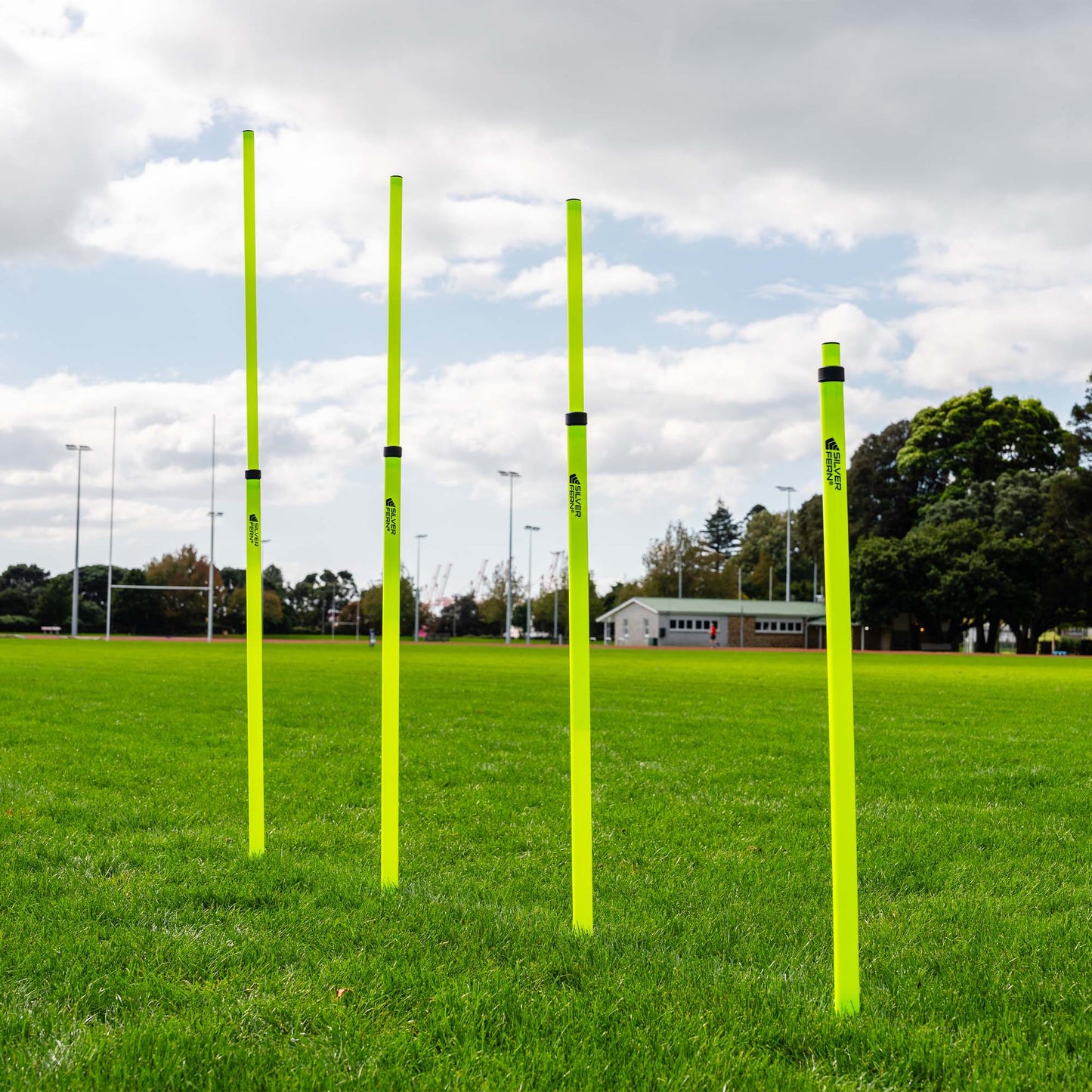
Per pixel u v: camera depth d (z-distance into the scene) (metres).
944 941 5.40
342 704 20.78
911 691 27.39
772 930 5.56
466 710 19.81
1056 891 6.50
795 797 10.17
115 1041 3.79
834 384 3.96
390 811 6.24
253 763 7.09
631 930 5.41
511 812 9.24
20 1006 4.15
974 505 81.94
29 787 10.06
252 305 6.70
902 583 79.50
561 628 126.69
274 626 125.00
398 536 6.24
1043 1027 4.11
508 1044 3.85
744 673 37.50
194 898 5.96
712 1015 4.14
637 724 17.34
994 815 9.23
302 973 4.63
